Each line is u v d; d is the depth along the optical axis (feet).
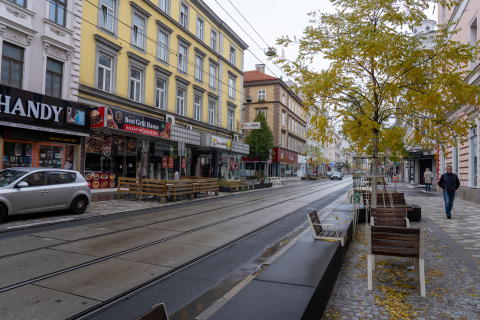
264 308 9.51
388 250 14.23
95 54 55.98
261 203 50.29
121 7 61.98
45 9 46.83
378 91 24.21
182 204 47.11
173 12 77.30
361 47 22.79
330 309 12.50
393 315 11.91
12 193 28.09
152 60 70.54
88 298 13.70
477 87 20.45
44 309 12.59
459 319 11.65
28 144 45.60
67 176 33.06
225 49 102.78
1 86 39.86
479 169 46.60
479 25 46.37
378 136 24.08
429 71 23.24
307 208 45.32
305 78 24.86
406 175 155.74
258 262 19.83
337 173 179.11
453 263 18.56
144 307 13.11
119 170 62.08
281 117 163.22
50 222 28.94
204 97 91.71
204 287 15.48
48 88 47.96
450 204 34.60
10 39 42.45
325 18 25.03
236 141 102.68
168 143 77.10
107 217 33.71
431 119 23.27
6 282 15.26
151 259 19.51
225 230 28.68
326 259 14.55
